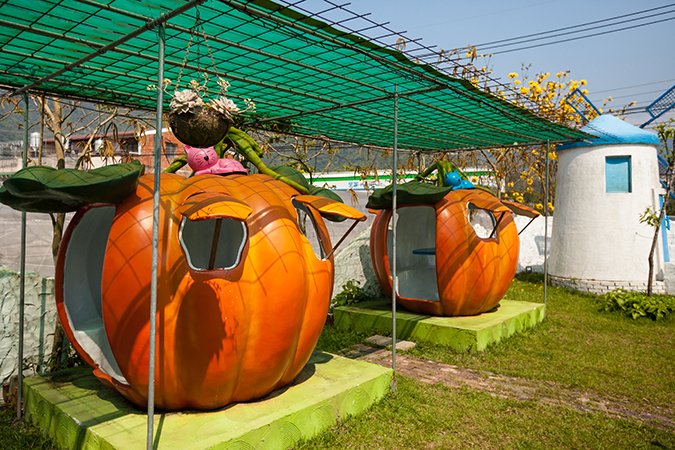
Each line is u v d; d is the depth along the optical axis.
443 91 5.93
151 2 3.37
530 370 6.41
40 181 3.37
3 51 3.97
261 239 4.04
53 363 5.38
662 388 5.82
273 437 3.90
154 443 3.48
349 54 4.57
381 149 10.95
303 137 9.16
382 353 7.21
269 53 4.18
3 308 5.09
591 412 5.06
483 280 7.84
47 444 4.19
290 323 4.11
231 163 4.65
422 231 10.35
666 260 12.88
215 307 3.77
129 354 3.80
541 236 15.77
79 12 3.53
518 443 4.34
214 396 4.03
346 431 4.41
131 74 4.83
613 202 12.21
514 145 10.05
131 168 3.97
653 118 13.35
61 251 4.29
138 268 3.75
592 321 9.30
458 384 5.89
